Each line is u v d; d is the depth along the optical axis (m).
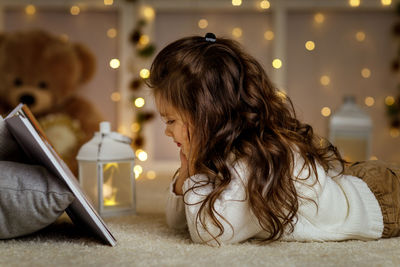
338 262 0.83
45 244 0.95
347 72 2.86
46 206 0.90
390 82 2.84
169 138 2.89
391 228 1.05
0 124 1.02
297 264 0.81
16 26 2.80
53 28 2.83
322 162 1.06
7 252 0.89
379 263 0.83
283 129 1.04
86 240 1.00
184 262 0.82
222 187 0.92
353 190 1.04
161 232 1.09
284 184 0.94
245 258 0.85
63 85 2.54
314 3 2.79
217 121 0.97
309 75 2.87
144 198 1.69
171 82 0.99
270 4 2.80
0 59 2.46
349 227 1.01
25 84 2.49
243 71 1.01
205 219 0.92
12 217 0.91
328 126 2.72
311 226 1.01
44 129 2.23
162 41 2.88
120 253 0.89
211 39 1.05
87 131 2.58
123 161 1.29
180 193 1.08
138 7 2.82
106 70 2.86
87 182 1.28
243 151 0.94
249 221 0.96
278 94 1.14
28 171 0.94
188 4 2.81
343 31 2.85
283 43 2.82
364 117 2.38
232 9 2.82
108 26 2.85
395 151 2.86
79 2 2.79
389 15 2.82
